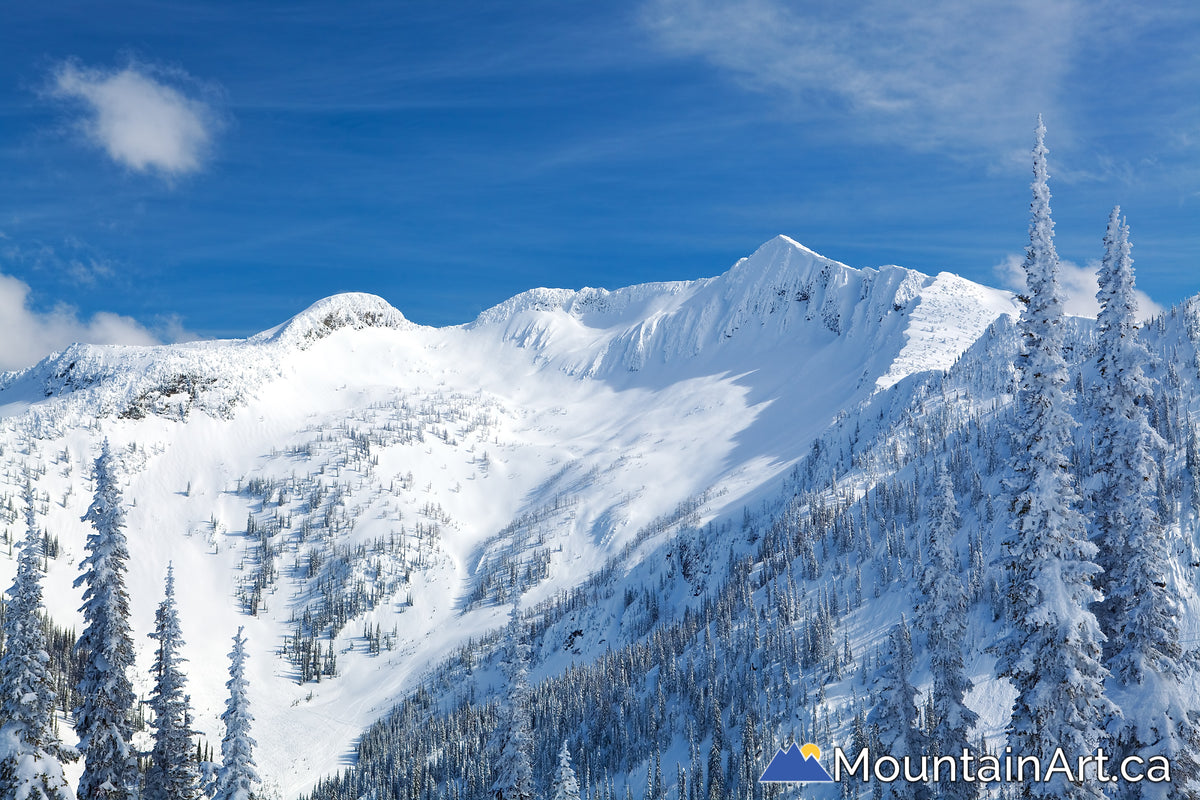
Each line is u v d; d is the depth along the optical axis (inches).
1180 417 7568.9
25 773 1633.9
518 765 1892.2
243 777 2080.5
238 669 2135.8
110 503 1893.5
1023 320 1218.0
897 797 1632.6
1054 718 1160.2
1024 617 1168.2
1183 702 1293.1
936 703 1695.4
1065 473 1174.3
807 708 6899.6
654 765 7583.7
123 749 1843.0
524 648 1979.6
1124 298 1421.0
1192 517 5738.2
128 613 1907.0
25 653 1678.2
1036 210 1210.6
